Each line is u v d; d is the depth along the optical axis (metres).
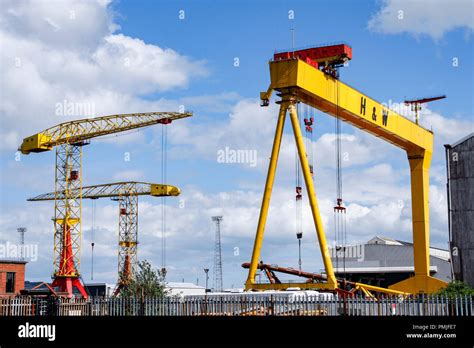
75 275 98.88
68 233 98.88
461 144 66.94
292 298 41.19
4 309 39.31
